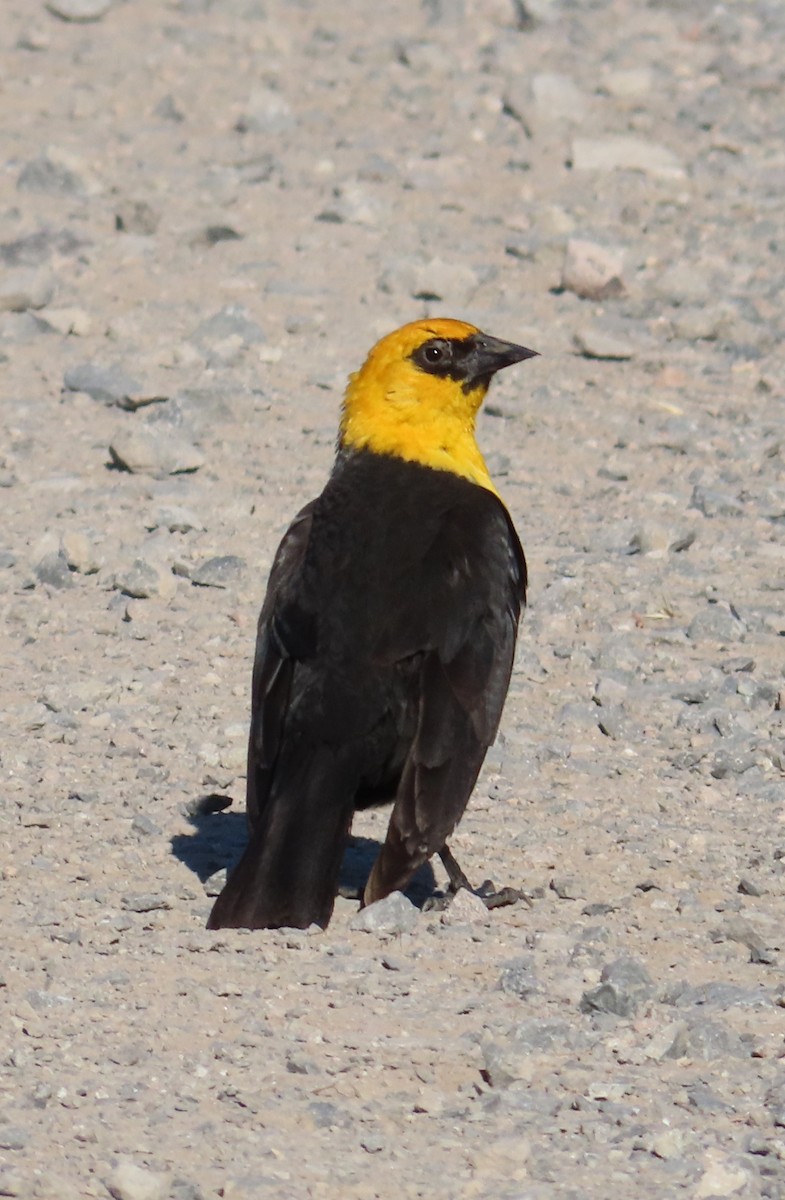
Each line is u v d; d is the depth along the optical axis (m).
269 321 19.70
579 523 15.73
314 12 30.41
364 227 22.12
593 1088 8.33
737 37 29.09
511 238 21.73
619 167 23.92
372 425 11.11
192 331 19.45
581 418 17.81
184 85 26.92
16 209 22.48
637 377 18.75
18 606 14.07
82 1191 7.55
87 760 11.98
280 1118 8.15
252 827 9.98
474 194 23.20
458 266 20.31
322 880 9.71
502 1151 7.86
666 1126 8.08
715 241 21.95
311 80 27.17
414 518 10.51
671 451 17.22
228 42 28.80
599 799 11.55
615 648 13.38
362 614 10.05
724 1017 9.02
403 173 23.69
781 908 10.24
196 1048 8.72
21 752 12.00
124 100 26.34
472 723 9.97
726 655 13.52
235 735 12.33
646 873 10.64
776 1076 8.49
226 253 21.45
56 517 15.64
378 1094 8.36
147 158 24.30
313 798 9.82
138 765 11.94
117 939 9.78
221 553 15.05
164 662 13.35
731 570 14.86
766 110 26.30
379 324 19.59
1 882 10.41
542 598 14.18
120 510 15.80
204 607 14.23
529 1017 9.02
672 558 15.02
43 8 30.20
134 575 14.31
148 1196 7.42
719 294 20.50
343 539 10.41
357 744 9.92
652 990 9.20
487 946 9.81
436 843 9.75
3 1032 8.84
